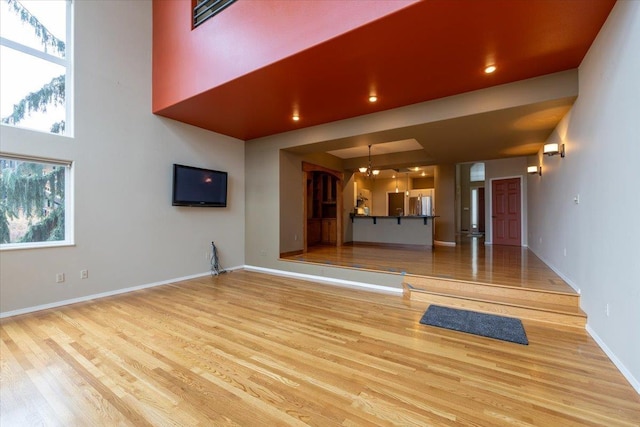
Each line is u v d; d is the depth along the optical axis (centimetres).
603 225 253
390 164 769
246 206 643
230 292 451
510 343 273
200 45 399
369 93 388
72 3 400
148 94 477
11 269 348
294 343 274
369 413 179
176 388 204
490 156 680
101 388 205
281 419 175
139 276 468
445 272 455
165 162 501
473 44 279
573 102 340
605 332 252
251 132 579
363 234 867
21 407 186
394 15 241
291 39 302
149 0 484
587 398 192
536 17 241
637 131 195
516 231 800
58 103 391
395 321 328
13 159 356
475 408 183
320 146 567
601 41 255
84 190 407
